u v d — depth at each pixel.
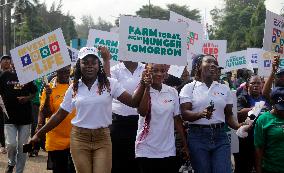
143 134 5.58
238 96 7.25
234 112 6.52
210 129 5.80
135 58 5.81
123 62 6.57
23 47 6.91
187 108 5.87
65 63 6.85
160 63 5.82
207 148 5.79
